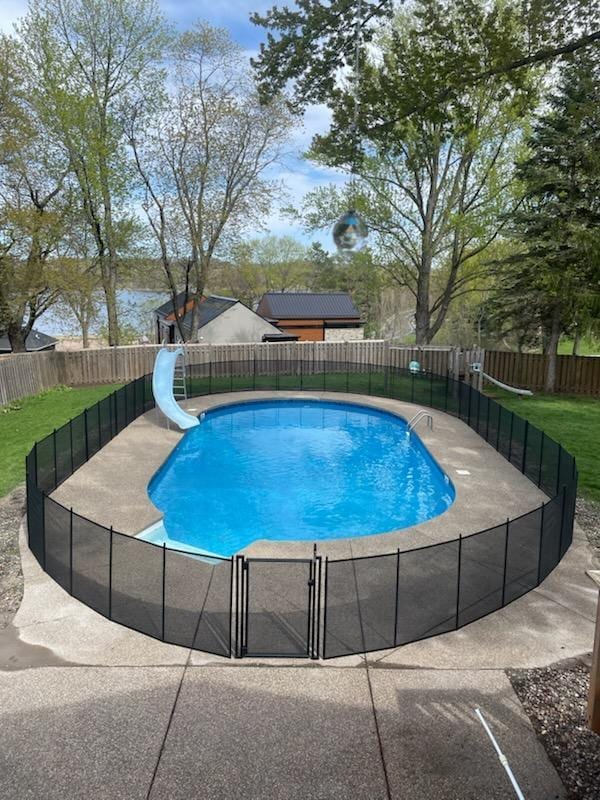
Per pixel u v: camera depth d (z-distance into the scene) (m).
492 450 16.78
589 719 4.32
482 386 28.69
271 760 5.22
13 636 7.21
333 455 18.38
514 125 27.36
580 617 7.82
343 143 11.88
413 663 6.73
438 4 10.20
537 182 23.98
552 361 27.20
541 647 7.10
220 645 6.98
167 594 7.34
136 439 17.59
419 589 7.37
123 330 37.72
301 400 25.53
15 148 23.69
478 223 29.77
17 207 25.42
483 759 5.25
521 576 8.38
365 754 5.30
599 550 9.85
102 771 5.07
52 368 27.05
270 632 6.98
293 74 10.87
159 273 37.16
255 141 32.31
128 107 29.95
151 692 6.14
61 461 13.35
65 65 27.19
